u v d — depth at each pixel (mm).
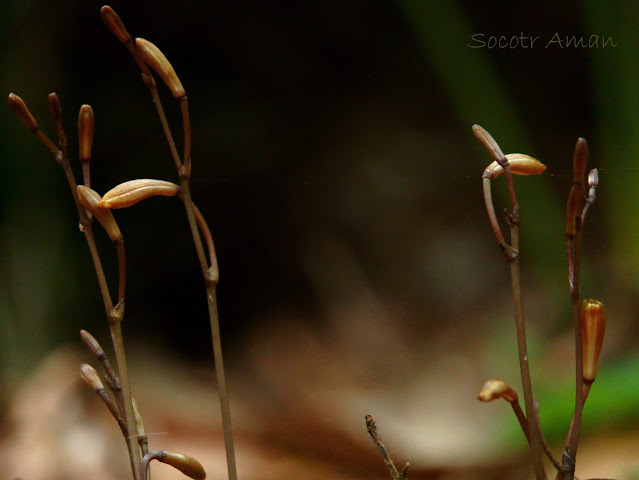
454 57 1922
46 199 2064
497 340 1674
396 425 1231
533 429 973
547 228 1882
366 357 1681
